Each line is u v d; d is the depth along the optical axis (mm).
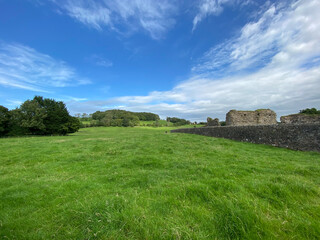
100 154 8945
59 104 47031
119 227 2426
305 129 10836
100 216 2609
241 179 4531
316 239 2221
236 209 2689
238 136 16203
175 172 5512
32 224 2729
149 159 7340
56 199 3627
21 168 6465
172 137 17109
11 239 2361
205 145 11977
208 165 6195
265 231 2318
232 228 2389
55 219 2822
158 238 2252
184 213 2840
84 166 6629
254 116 22781
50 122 41625
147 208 2961
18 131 35844
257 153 9688
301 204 3150
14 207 3395
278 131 12477
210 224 2525
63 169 6281
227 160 7238
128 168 6305
